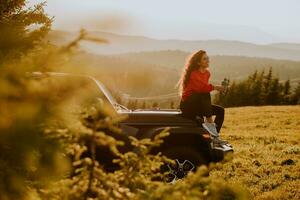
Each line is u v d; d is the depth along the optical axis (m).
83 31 1.73
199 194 2.21
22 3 3.15
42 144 1.86
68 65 1.78
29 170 2.05
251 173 10.46
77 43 1.75
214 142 7.81
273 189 9.13
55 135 2.06
